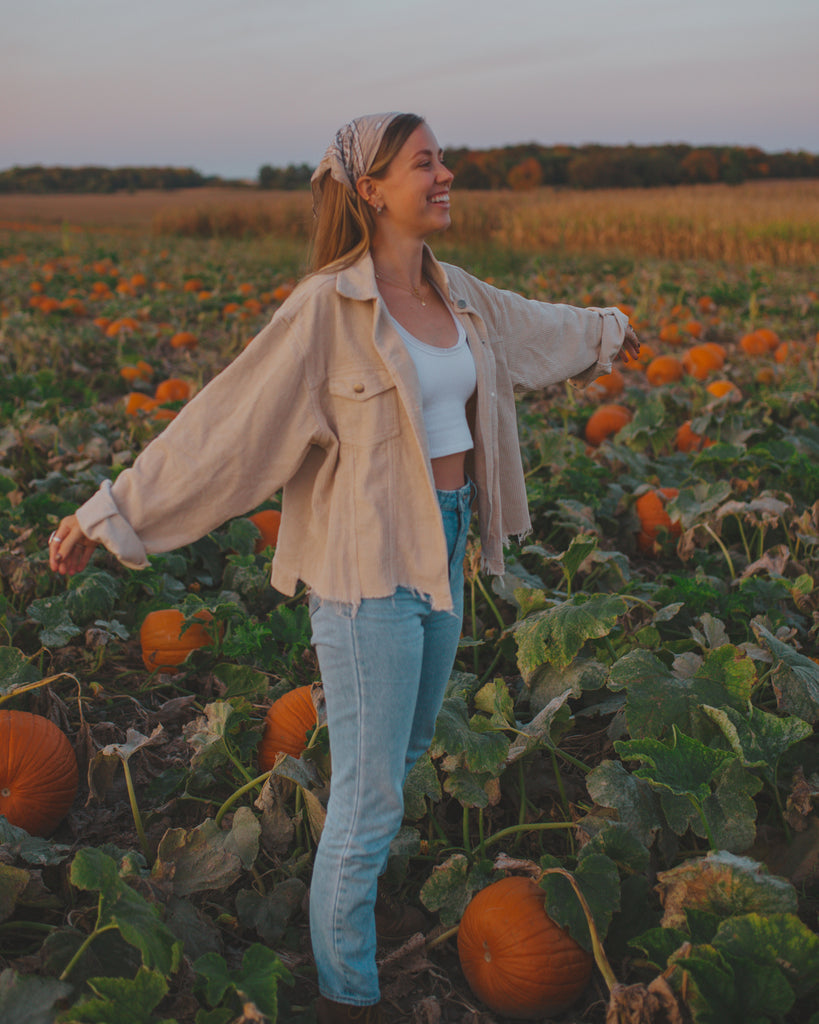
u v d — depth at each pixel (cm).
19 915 261
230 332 1186
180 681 385
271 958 217
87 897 263
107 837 299
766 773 271
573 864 265
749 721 275
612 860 244
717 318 1334
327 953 214
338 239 211
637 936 225
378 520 200
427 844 281
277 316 200
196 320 1338
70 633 368
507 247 2178
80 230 3884
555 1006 232
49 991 204
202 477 200
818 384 859
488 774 284
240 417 198
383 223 210
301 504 214
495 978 233
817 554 451
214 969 213
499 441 237
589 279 1789
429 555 203
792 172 5959
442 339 212
